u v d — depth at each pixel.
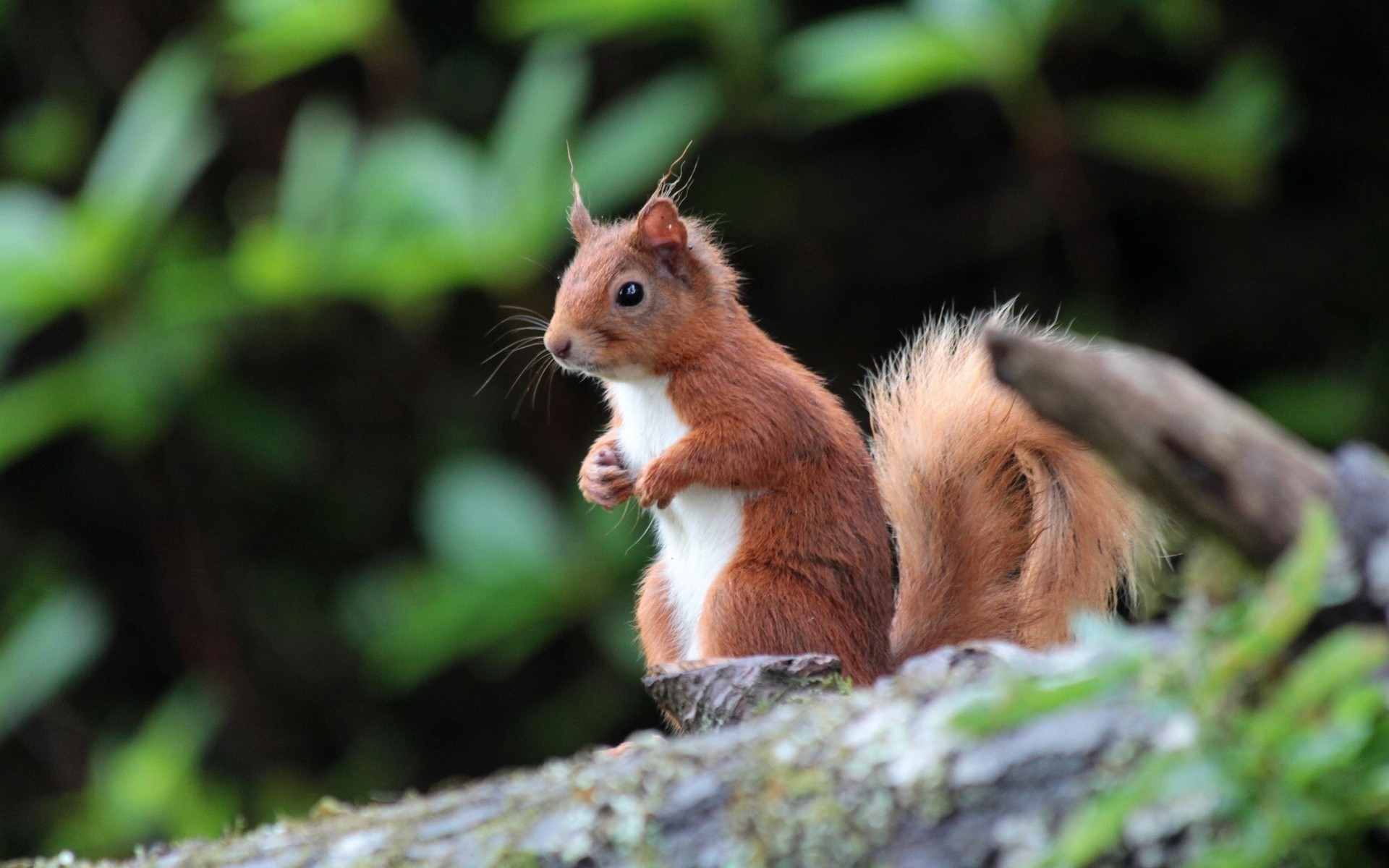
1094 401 6.30
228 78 7.89
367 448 8.14
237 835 6.79
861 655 6.90
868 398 6.95
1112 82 7.68
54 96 8.43
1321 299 7.51
